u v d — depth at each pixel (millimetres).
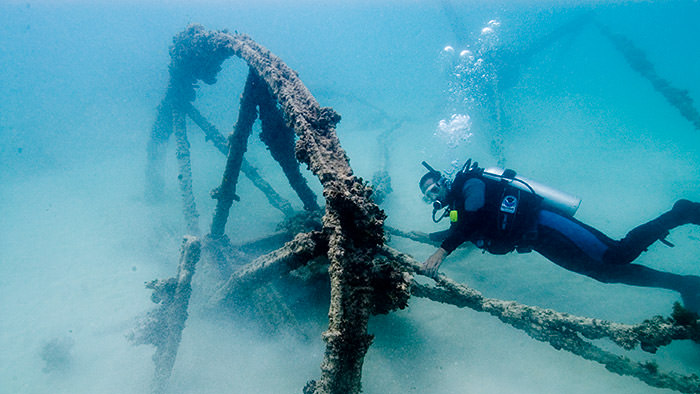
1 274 5961
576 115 9781
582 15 12961
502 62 11500
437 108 12930
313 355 3268
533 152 7797
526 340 3260
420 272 2826
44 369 3705
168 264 5469
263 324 3484
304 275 3621
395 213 6113
